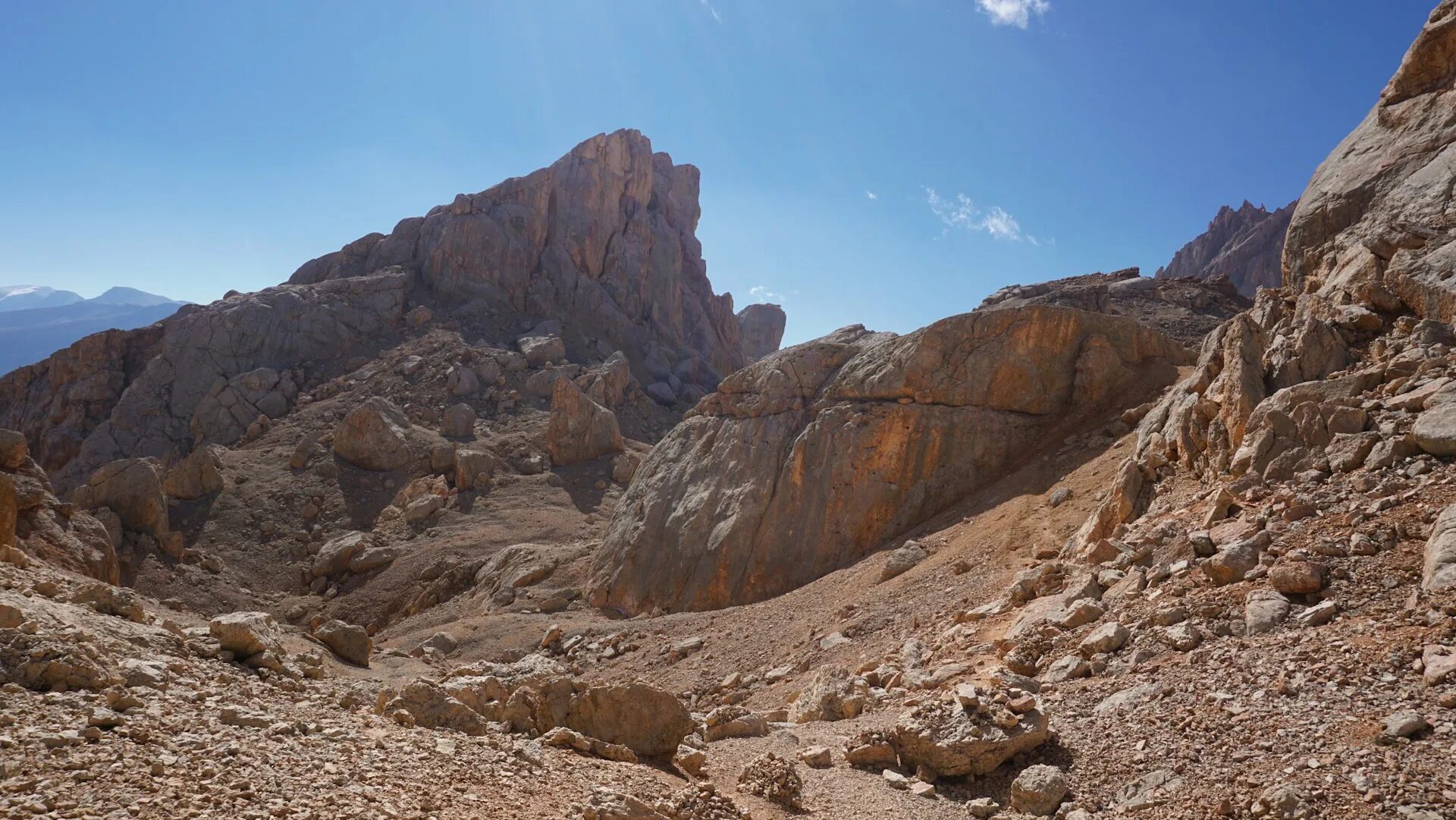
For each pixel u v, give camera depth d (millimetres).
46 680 7953
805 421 36438
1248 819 8578
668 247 102812
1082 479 26438
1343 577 12234
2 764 6055
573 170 97312
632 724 11195
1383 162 22781
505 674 13078
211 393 71312
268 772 6887
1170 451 21312
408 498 58469
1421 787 8133
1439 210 20391
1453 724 8805
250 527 56188
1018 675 13578
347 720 9031
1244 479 16422
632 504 39594
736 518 34594
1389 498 13344
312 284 84375
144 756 6676
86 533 29453
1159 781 9680
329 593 49656
